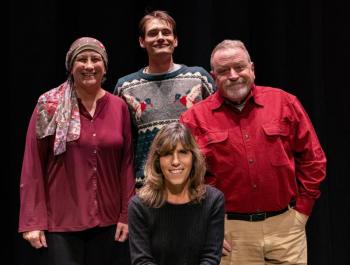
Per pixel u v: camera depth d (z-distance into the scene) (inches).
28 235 94.5
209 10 131.6
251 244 94.8
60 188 96.0
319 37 137.6
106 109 99.7
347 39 140.6
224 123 94.5
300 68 139.3
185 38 133.3
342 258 142.4
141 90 108.0
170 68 109.6
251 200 93.4
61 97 97.4
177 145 84.9
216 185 94.4
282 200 94.1
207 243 85.8
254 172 92.6
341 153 141.6
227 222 95.2
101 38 133.2
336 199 141.8
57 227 95.7
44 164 97.3
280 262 95.7
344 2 140.4
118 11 133.3
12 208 132.7
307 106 138.9
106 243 98.0
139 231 85.4
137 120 107.5
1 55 133.4
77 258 96.0
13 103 130.3
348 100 140.9
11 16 129.4
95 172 96.6
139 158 107.4
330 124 141.9
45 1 129.9
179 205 85.4
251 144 93.0
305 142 95.6
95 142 96.7
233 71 92.3
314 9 137.3
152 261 84.7
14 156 131.1
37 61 130.1
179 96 106.8
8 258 134.5
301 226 96.6
